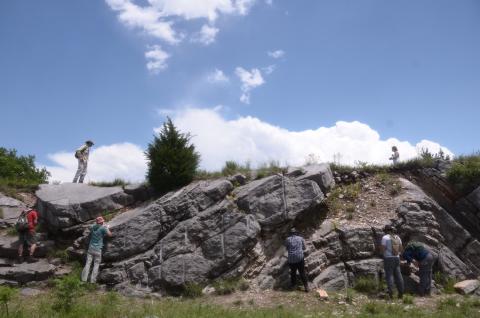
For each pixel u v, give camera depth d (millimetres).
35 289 10531
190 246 11102
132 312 7984
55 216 12859
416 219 11500
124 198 13766
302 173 13070
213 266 10719
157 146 13758
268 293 9977
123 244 11695
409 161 14250
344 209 12352
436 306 8938
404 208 11789
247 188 12461
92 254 11180
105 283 11031
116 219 12766
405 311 8445
